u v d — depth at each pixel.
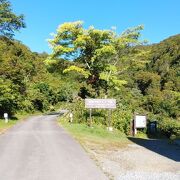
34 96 68.75
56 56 46.97
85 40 44.47
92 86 46.56
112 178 13.37
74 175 13.61
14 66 47.41
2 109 47.06
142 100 62.09
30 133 27.55
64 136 25.62
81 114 39.00
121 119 36.97
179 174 14.77
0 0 66.12
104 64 45.66
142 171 15.13
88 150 20.08
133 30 48.03
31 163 15.72
